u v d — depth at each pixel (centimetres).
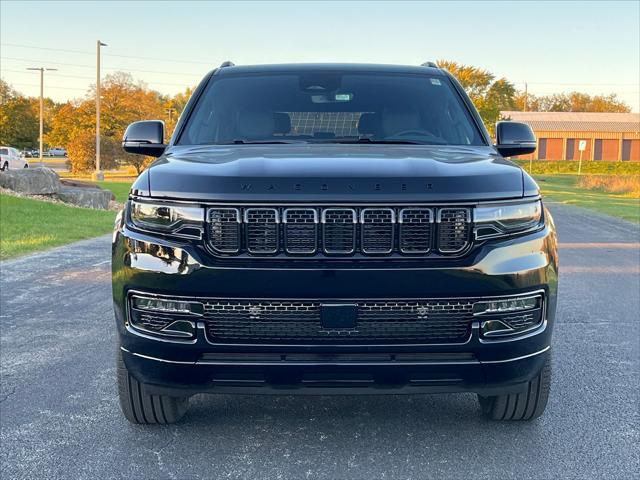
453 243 303
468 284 300
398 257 300
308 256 299
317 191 298
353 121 435
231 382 311
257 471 326
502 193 311
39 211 1791
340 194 298
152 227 311
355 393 313
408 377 307
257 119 434
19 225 1480
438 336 304
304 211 298
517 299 310
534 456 341
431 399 424
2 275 894
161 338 309
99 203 2425
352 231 298
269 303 300
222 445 355
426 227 301
